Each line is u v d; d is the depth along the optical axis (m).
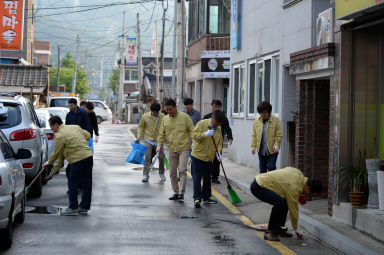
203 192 10.90
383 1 7.24
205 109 28.84
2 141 7.55
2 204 6.50
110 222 8.83
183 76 26.59
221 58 27.97
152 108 13.76
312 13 11.90
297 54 10.35
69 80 96.75
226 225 8.86
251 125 16.62
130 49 60.84
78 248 7.09
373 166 8.07
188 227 8.59
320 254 7.15
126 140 30.91
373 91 8.77
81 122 12.59
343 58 8.70
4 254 6.73
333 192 8.85
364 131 8.75
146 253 6.92
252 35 16.67
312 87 10.87
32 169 10.66
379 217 7.41
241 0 18.00
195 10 31.94
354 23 8.53
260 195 7.82
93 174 15.21
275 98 14.75
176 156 11.20
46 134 13.35
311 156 10.93
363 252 6.65
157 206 10.44
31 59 53.72
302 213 9.32
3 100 10.73
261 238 7.98
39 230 8.12
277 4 14.29
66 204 10.47
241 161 17.64
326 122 10.88
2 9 30.98
